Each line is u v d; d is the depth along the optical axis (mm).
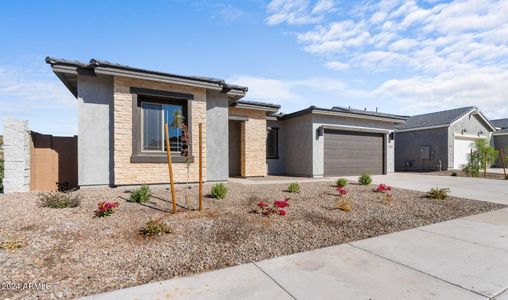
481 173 17188
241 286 2812
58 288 2725
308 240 4301
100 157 7980
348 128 14805
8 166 7359
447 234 4734
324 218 5504
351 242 4270
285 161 15969
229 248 3850
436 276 3061
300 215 5625
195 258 3518
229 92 9688
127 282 2900
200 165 5695
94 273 3057
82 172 7789
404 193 8875
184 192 7664
